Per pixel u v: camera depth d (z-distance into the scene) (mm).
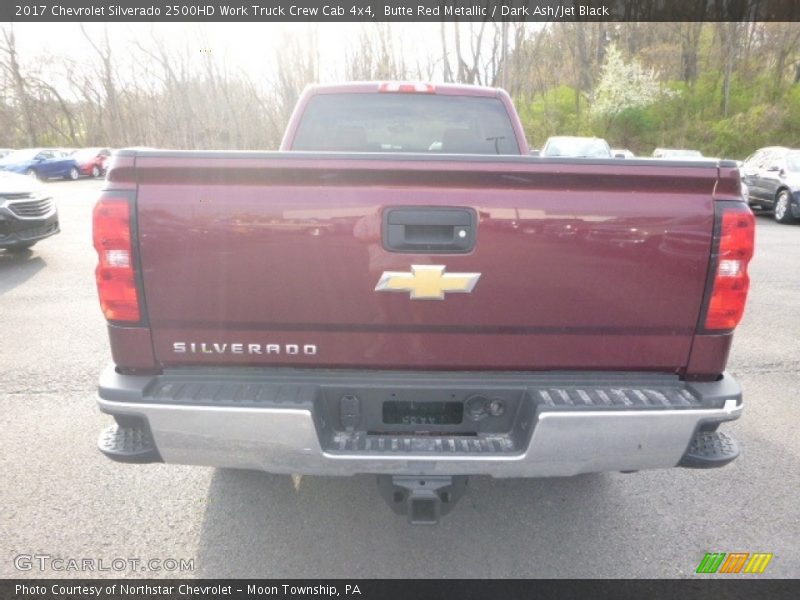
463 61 31906
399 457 2088
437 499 2143
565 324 2172
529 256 2115
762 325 6055
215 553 2617
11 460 3336
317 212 2078
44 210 8547
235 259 2100
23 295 6879
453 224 2094
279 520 2850
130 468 3271
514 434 2234
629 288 2145
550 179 2088
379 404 2252
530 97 42469
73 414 3916
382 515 2898
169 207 2061
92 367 4734
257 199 2070
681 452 2143
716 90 36406
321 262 2107
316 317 2152
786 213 13773
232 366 2240
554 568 2549
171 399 2078
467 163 2070
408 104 4023
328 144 4086
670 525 2848
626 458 2127
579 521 2873
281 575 2490
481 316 2154
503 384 2230
